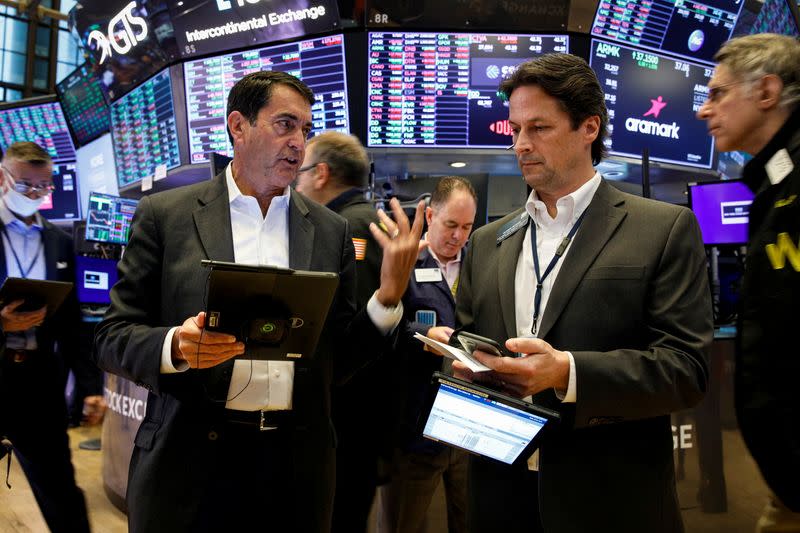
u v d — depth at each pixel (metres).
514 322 1.36
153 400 1.39
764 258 1.08
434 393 1.20
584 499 1.21
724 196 2.81
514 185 4.44
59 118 5.41
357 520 2.01
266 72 1.39
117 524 2.91
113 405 3.08
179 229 1.37
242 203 1.41
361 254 2.00
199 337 1.10
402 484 2.11
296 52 3.60
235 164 1.44
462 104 3.52
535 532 1.30
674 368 1.15
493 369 1.13
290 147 1.35
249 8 3.57
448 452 2.12
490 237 1.51
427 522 2.33
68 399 2.67
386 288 1.38
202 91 3.86
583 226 1.31
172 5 3.72
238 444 1.30
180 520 1.25
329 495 1.37
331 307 1.42
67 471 2.29
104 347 1.31
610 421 1.17
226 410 1.30
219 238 1.36
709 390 2.19
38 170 2.37
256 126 1.35
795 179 1.06
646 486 1.22
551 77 1.26
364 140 3.54
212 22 3.68
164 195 1.43
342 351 1.45
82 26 4.27
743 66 1.22
